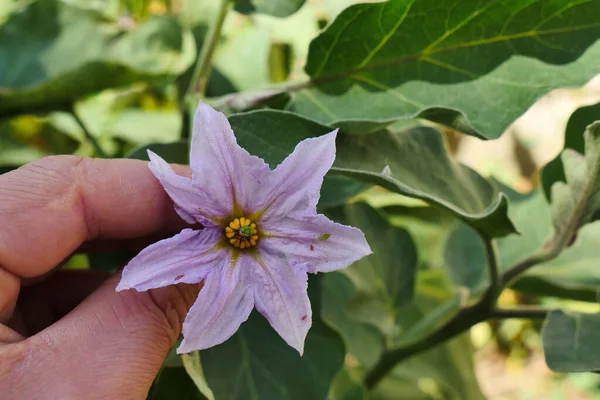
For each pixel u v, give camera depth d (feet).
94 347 0.37
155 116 0.85
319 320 0.52
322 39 0.45
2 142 0.86
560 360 0.43
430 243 0.93
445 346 0.79
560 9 0.41
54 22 0.68
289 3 0.53
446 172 0.47
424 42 0.45
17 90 0.60
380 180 0.38
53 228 0.41
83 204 0.43
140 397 0.38
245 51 0.70
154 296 0.40
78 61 0.66
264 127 0.41
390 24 0.44
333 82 0.48
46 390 0.35
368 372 0.63
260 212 0.38
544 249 0.49
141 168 0.45
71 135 0.83
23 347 0.35
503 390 1.51
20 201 0.40
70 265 0.71
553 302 1.28
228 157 0.35
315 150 0.36
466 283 0.66
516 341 1.55
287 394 0.49
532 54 0.43
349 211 0.61
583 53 0.42
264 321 0.51
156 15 0.67
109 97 0.84
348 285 0.70
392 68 0.46
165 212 0.45
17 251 0.40
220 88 0.68
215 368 0.49
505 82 0.43
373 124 0.41
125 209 0.44
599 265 0.58
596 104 0.47
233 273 0.37
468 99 0.44
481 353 1.58
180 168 0.44
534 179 1.58
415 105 0.45
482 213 0.45
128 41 0.67
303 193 0.36
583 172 0.43
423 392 0.88
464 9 0.42
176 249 0.35
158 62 0.66
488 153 1.69
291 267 0.37
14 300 0.41
